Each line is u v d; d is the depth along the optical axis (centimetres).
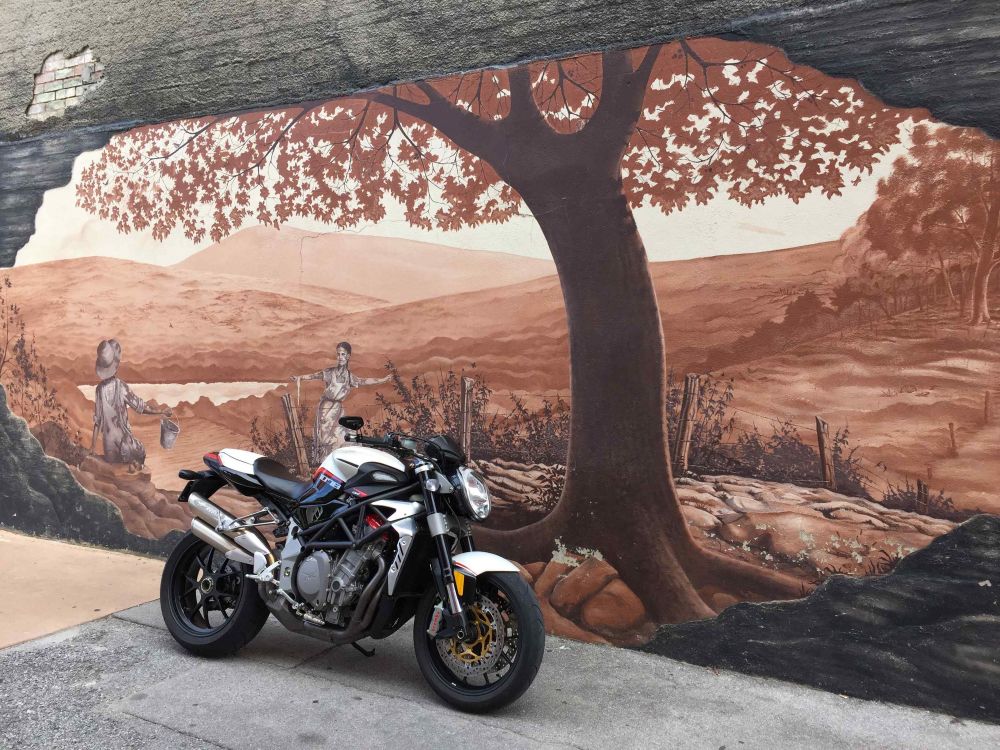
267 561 355
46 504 582
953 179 330
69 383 573
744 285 367
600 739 304
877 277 343
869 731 315
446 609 317
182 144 528
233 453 393
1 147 600
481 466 425
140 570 508
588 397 399
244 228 504
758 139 364
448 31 439
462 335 431
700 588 377
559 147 405
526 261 414
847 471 349
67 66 580
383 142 455
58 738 295
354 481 346
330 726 307
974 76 328
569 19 406
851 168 348
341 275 469
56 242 579
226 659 369
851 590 348
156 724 306
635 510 390
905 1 339
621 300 391
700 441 377
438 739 299
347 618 341
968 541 328
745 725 318
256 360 498
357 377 463
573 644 397
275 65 496
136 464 544
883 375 343
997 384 323
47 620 414
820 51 354
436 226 439
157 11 540
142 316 543
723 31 371
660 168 383
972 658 326
